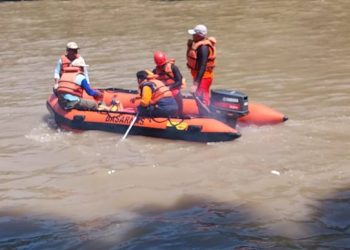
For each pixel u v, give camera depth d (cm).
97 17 3200
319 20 2648
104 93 1305
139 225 784
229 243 721
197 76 1188
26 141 1180
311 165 979
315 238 727
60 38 2586
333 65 1745
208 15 3030
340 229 750
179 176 963
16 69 1952
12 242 754
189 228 768
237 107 1148
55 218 823
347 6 2984
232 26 2653
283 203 837
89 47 2314
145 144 1129
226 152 1063
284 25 2581
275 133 1151
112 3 3738
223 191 893
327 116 1242
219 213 814
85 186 939
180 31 2594
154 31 2636
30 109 1427
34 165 1047
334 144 1074
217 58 1958
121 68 1878
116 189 919
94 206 859
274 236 738
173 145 1119
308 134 1135
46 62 2056
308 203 832
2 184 963
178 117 1145
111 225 789
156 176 967
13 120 1336
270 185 905
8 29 2923
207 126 1116
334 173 938
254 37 2339
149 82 1152
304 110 1297
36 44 2456
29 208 862
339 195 854
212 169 987
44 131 1242
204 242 727
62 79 1233
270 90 1495
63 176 988
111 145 1130
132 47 2259
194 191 898
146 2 3691
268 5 3219
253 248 705
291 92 1462
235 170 976
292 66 1769
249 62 1870
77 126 1214
